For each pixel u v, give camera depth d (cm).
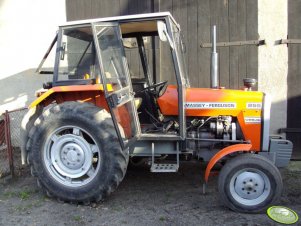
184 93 394
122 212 360
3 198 398
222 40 559
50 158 389
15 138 597
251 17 546
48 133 382
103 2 585
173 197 399
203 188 404
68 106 377
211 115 404
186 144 394
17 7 602
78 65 384
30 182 450
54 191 381
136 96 424
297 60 545
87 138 387
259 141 398
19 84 614
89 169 380
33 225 333
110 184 369
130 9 579
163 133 398
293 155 557
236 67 558
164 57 466
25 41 607
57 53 384
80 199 375
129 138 375
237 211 356
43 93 411
